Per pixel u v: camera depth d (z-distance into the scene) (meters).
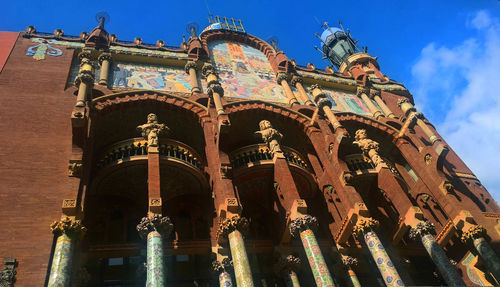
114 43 21.00
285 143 19.95
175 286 13.54
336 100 22.53
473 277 15.11
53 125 14.47
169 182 15.72
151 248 10.83
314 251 11.92
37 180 12.30
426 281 16.52
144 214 15.77
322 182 16.80
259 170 15.91
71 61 18.66
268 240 15.67
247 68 23.16
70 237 10.66
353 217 13.92
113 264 13.53
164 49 21.75
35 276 9.89
